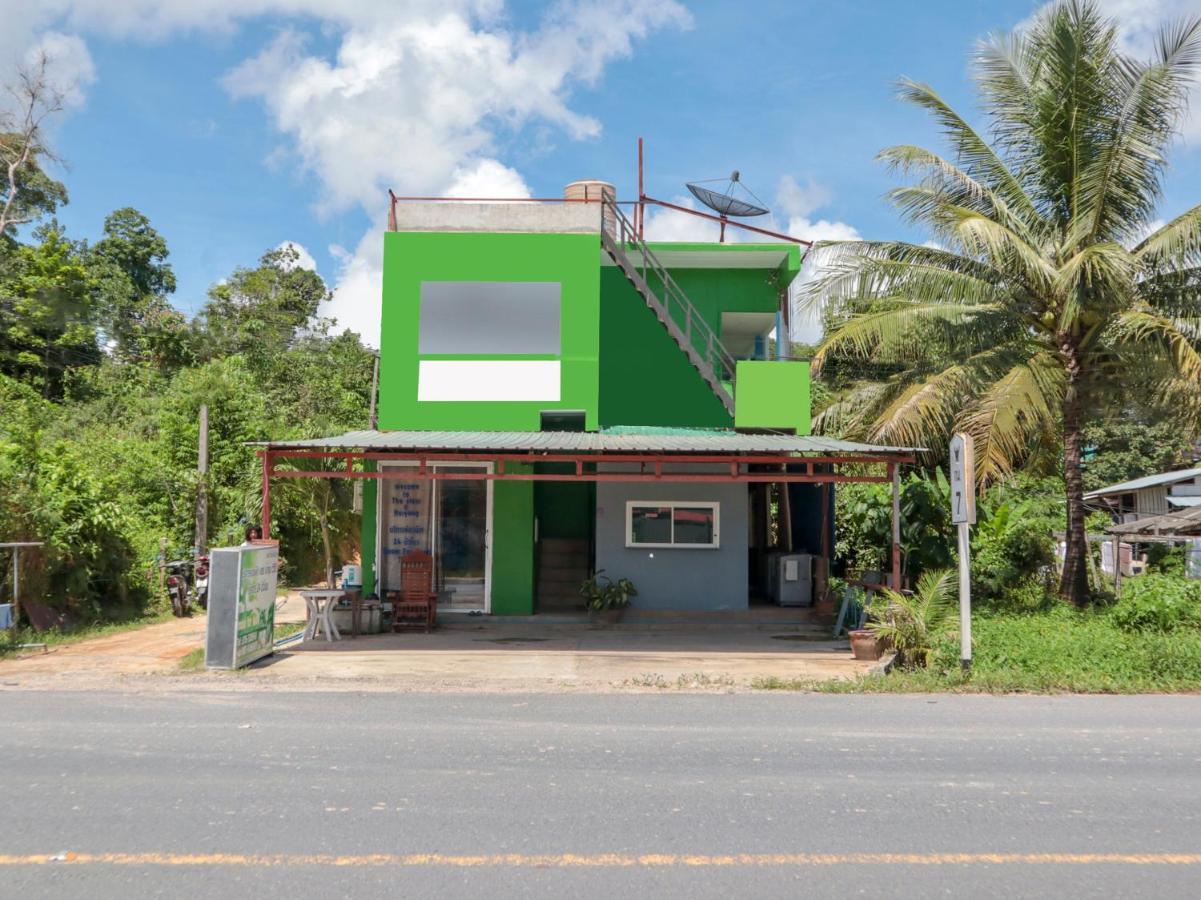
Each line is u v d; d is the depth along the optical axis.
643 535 16.41
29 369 34.66
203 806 5.64
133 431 29.03
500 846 4.98
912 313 16.88
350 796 5.88
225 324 41.00
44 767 6.56
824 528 17.28
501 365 16.80
